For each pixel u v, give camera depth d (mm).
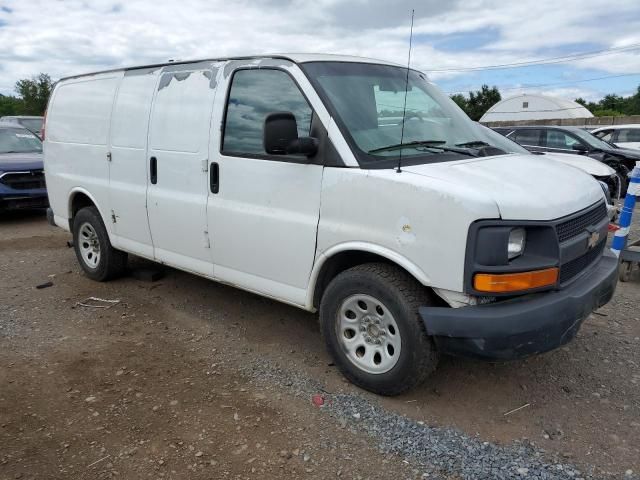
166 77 4664
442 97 4543
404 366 3291
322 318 3693
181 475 2846
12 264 6719
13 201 9133
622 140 16016
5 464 2926
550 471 2857
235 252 4172
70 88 5926
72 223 6062
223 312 5031
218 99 4172
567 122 28719
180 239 4637
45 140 6301
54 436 3172
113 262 5723
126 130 5023
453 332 3031
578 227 3314
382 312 3432
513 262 3012
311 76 3680
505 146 4340
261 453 3016
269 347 4320
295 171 3664
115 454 3014
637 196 6012
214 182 4207
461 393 3619
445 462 2934
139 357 4160
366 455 2994
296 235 3701
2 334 4594
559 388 3689
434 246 3051
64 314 5047
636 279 6000
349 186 3383
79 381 3795
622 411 3416
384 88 4008
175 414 3387
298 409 3436
